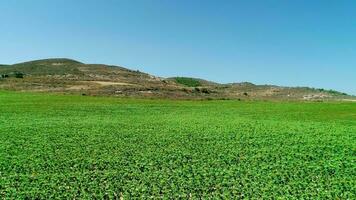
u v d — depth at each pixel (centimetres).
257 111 7638
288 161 3041
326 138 4197
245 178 2517
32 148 3431
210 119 6034
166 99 10731
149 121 5616
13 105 7319
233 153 3341
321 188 2311
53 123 5134
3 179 2438
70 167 2797
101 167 2806
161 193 2231
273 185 2380
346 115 7012
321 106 8962
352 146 3725
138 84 15000
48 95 9750
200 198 2153
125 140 3928
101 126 4953
